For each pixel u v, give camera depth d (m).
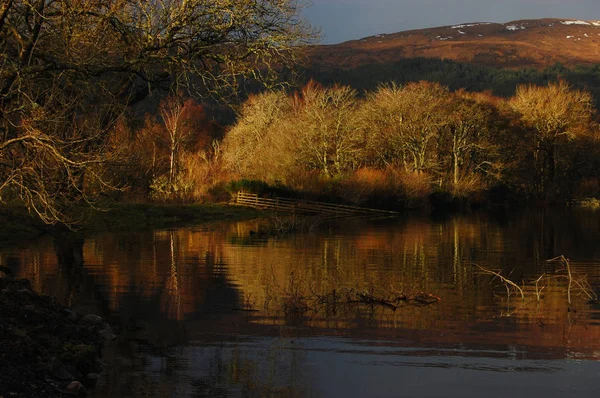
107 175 24.31
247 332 14.59
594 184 89.56
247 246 33.50
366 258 28.80
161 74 19.48
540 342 14.04
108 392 10.44
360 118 74.56
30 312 12.81
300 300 17.98
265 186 66.62
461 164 80.31
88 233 38.69
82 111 18.52
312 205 65.31
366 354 12.97
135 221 46.06
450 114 78.75
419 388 11.01
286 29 19.72
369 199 69.75
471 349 13.41
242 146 79.00
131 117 21.53
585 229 47.53
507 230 46.44
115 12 17.53
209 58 19.41
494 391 10.89
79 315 14.56
